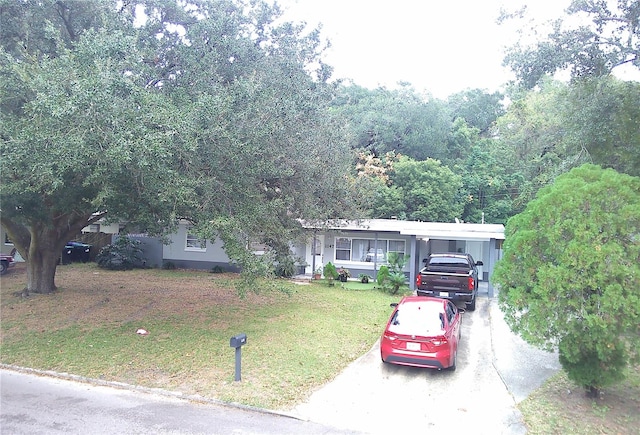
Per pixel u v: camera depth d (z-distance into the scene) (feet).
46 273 49.60
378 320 43.55
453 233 62.59
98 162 26.04
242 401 24.25
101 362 29.94
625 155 38.75
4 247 77.87
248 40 36.17
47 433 20.29
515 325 25.29
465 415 23.20
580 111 40.93
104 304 45.42
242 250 30.94
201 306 46.60
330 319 42.91
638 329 22.59
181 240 80.02
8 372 28.76
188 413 22.94
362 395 25.76
